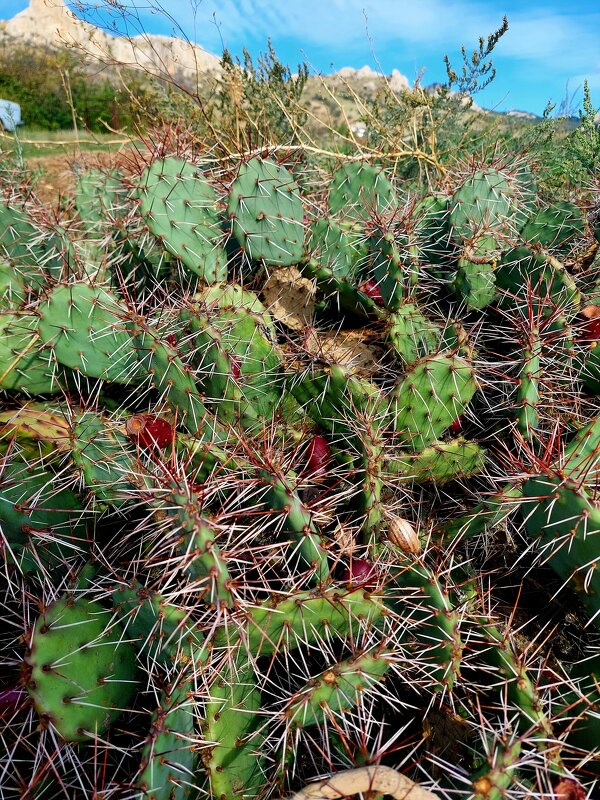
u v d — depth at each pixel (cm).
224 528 41
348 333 78
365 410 56
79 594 44
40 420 62
